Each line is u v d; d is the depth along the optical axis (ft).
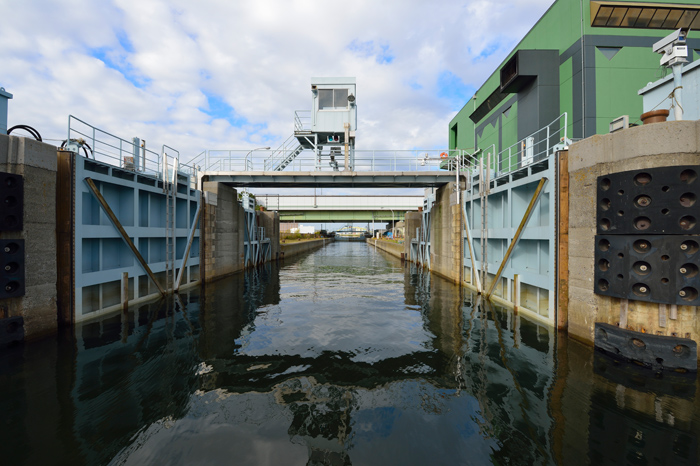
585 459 15.37
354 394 21.45
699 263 22.79
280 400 20.65
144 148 46.52
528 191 42.83
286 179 73.46
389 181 72.59
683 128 23.76
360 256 170.91
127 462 14.98
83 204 36.86
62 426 17.62
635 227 24.86
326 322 38.58
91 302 38.27
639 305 25.32
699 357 23.62
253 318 40.22
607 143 27.40
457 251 66.44
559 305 33.40
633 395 20.90
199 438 16.80
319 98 80.33
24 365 25.40
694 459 15.23
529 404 20.16
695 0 58.54
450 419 18.65
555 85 66.44
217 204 71.87
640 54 60.08
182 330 34.91
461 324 37.58
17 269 28.48
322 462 15.14
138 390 21.75
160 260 52.29
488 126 96.22
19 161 28.84
